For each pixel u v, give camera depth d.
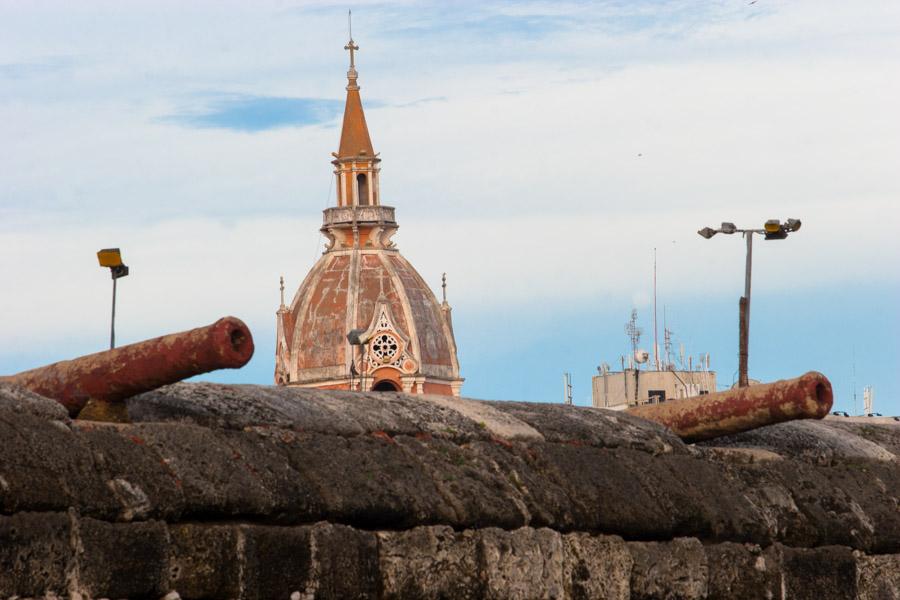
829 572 22.81
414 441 18.73
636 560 20.09
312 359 118.44
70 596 14.34
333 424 17.97
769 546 22.16
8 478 14.10
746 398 22.11
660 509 20.56
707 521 21.12
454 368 120.19
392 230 122.75
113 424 15.75
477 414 20.03
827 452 24.33
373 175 123.31
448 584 17.84
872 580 23.58
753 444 24.00
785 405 21.78
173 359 16.25
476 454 19.17
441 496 18.12
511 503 18.72
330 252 121.88
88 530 14.56
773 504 22.52
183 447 16.00
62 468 14.66
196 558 15.46
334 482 17.08
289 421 17.52
